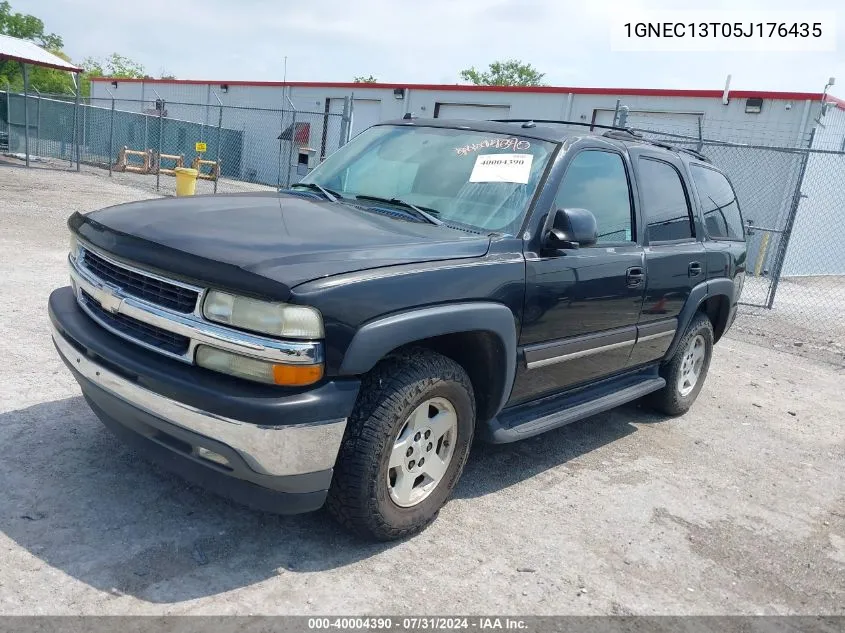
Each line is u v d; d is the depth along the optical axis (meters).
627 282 4.52
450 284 3.30
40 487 3.49
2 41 21.27
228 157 30.50
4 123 25.67
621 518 4.05
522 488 4.26
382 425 3.09
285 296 2.76
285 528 3.44
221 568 3.07
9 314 6.17
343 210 3.86
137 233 3.19
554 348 4.04
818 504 4.61
